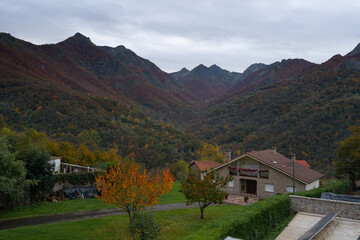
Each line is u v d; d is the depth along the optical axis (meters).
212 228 11.36
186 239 10.17
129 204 15.95
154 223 12.26
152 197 16.16
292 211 18.66
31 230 15.48
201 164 50.06
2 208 20.27
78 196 26.44
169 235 15.86
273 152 38.12
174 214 21.22
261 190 31.91
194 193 19.02
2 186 18.31
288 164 33.88
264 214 14.66
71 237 14.88
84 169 36.94
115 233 15.98
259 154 34.09
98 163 45.41
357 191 31.62
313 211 18.16
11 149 24.02
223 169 35.34
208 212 22.58
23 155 23.58
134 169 16.59
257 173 32.28
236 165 34.44
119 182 16.06
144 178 16.31
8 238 14.08
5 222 17.61
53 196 24.97
